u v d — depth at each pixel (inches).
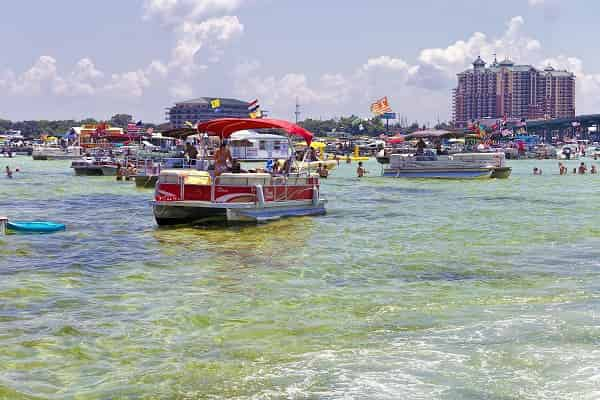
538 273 540.7
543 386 290.0
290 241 723.4
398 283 505.4
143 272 546.0
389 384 294.4
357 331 375.2
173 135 1594.5
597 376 299.4
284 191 935.7
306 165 1139.3
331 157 3695.9
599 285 491.2
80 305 436.1
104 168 2181.3
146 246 685.9
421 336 363.9
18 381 301.6
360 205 1173.1
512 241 714.8
